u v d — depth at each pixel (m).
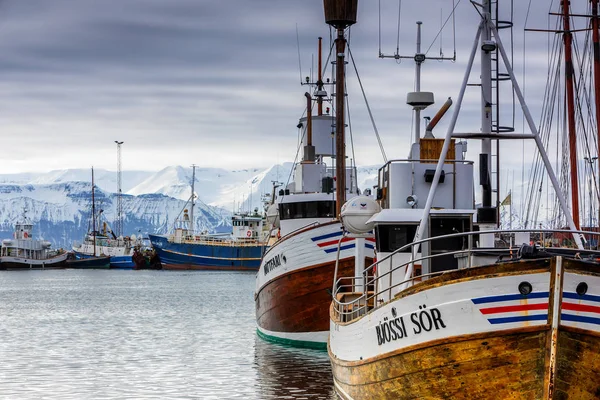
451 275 24.19
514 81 29.69
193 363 50.69
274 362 47.72
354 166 58.44
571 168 66.81
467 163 36.31
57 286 150.88
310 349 50.84
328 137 63.53
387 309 26.75
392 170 36.16
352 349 30.92
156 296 119.56
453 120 29.42
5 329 74.19
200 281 161.38
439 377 24.95
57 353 57.03
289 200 57.03
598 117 65.31
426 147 37.00
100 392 42.00
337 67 49.28
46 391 42.44
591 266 23.02
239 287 140.25
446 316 24.39
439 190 36.03
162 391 41.81
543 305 23.33
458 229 32.50
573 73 71.25
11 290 139.50
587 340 23.34
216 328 72.50
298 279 49.19
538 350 23.52
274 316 52.88
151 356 54.56
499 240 41.72
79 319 84.12
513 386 23.92
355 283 39.94
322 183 55.59
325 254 48.06
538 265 23.23
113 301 110.19
